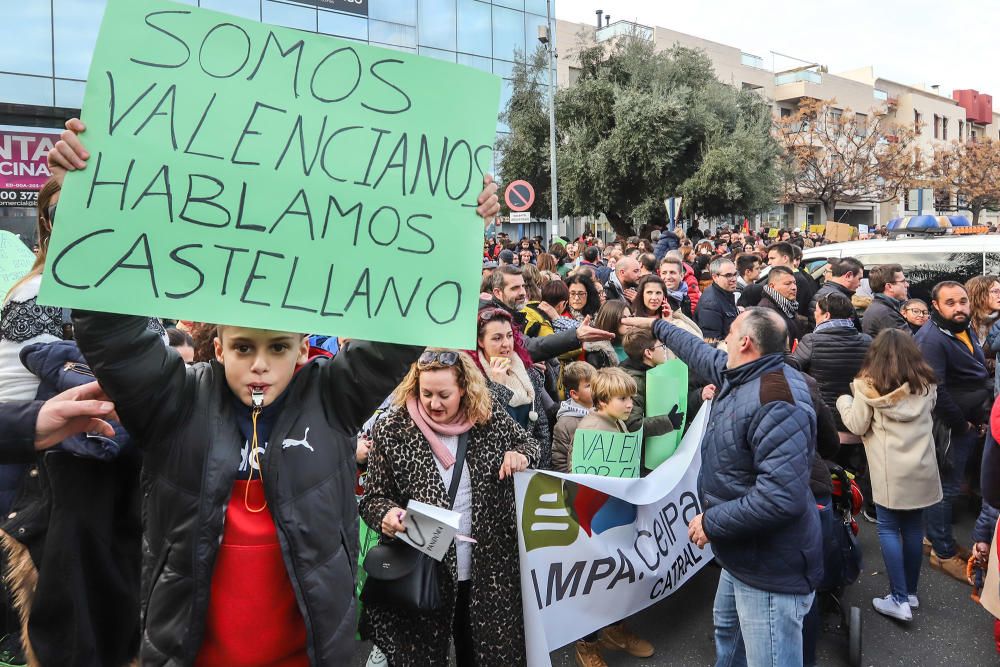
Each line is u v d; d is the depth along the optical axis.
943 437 4.48
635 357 4.12
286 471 1.73
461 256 1.92
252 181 1.75
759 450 2.54
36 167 13.70
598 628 3.09
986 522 3.44
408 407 2.72
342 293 1.80
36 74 15.40
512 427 2.83
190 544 1.68
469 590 2.71
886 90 50.47
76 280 1.58
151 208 1.66
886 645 3.70
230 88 1.76
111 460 2.21
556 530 2.89
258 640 1.73
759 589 2.62
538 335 4.97
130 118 1.66
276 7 19.17
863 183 36.72
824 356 4.77
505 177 25.88
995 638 3.56
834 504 3.69
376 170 1.87
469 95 1.97
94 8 15.95
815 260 8.66
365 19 21.11
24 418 1.68
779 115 42.31
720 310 6.10
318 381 1.88
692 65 26.11
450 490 2.67
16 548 2.27
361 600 2.53
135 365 1.65
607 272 8.76
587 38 28.72
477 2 24.03
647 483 3.28
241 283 1.71
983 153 42.09
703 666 3.48
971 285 5.57
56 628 2.16
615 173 24.06
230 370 1.75
